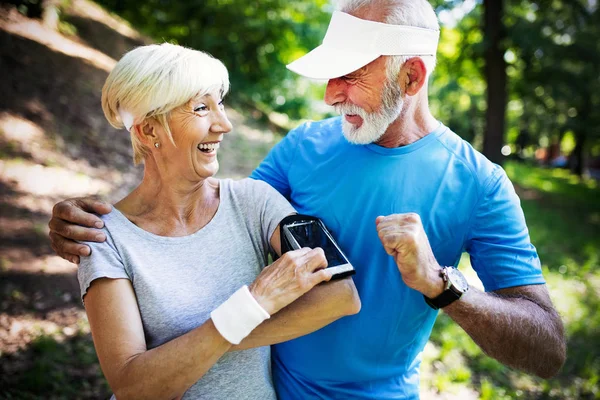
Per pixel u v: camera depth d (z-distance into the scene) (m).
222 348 1.16
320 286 1.27
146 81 1.19
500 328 1.27
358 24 1.36
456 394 3.16
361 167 1.49
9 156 4.84
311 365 1.53
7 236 3.92
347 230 1.49
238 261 1.38
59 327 3.18
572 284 5.53
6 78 5.77
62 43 7.24
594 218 9.46
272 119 10.57
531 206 9.57
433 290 1.25
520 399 3.24
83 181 5.03
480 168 1.42
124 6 10.78
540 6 10.36
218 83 1.27
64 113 5.87
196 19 11.13
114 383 1.18
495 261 1.39
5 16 6.82
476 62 11.11
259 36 11.45
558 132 18.55
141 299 1.25
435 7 9.22
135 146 1.31
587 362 3.84
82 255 1.22
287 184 1.71
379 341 1.47
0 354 2.86
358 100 1.39
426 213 1.42
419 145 1.46
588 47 10.68
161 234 1.32
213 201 1.41
